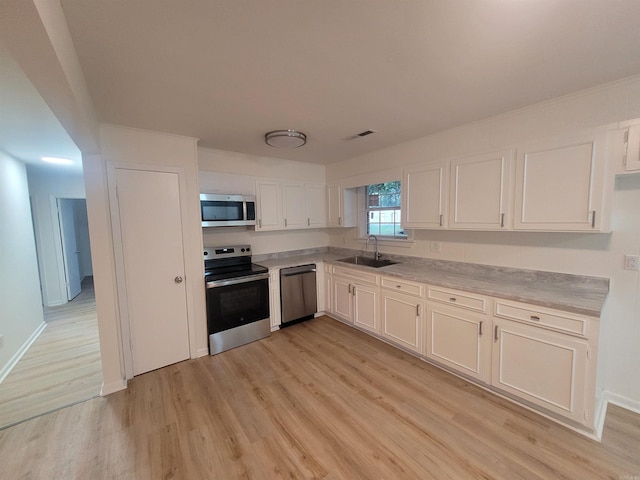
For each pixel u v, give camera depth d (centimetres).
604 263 203
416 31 127
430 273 285
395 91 189
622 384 203
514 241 247
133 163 249
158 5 107
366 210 410
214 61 149
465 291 229
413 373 254
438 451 169
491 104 214
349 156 379
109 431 191
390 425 191
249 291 322
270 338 333
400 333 290
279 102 202
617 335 201
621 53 148
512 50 144
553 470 154
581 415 176
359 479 152
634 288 193
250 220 346
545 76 173
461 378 245
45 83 114
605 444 170
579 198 190
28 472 161
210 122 239
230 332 307
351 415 202
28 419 204
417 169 292
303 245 442
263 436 184
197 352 292
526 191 215
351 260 398
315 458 167
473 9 114
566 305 175
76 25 115
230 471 159
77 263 590
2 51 133
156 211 263
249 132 269
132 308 254
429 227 283
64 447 178
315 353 295
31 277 361
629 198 191
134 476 157
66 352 315
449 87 185
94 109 202
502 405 208
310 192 418
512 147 221
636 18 119
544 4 111
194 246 288
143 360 261
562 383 182
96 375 265
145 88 175
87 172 224
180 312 280
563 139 195
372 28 125
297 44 136
